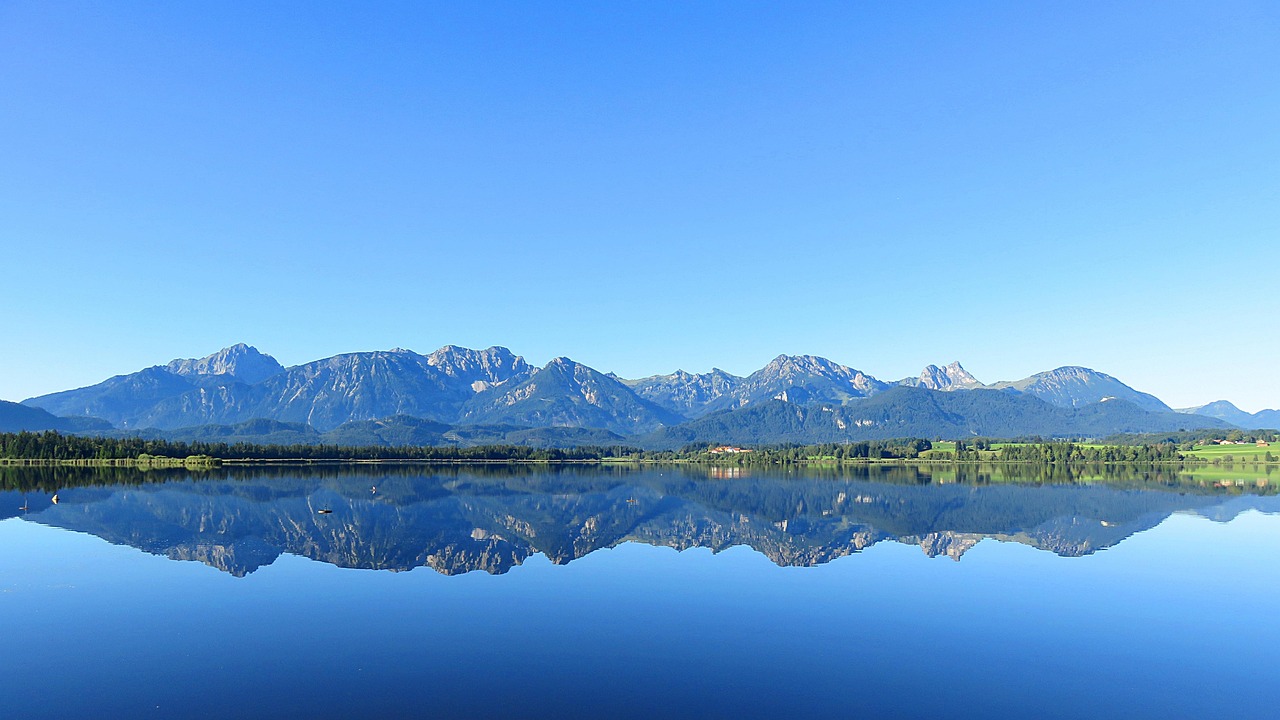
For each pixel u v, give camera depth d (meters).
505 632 39.75
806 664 34.81
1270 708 29.92
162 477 175.75
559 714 28.69
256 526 83.25
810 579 54.00
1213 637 39.50
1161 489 148.00
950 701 30.39
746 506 117.38
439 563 60.50
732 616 43.31
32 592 48.28
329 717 28.28
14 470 198.00
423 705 29.55
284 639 38.16
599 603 46.16
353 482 170.62
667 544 73.06
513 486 167.25
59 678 32.34
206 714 28.58
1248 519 93.38
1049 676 33.41
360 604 45.50
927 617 43.09
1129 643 38.38
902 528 86.56
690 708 29.39
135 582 51.47
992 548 69.62
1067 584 52.31
